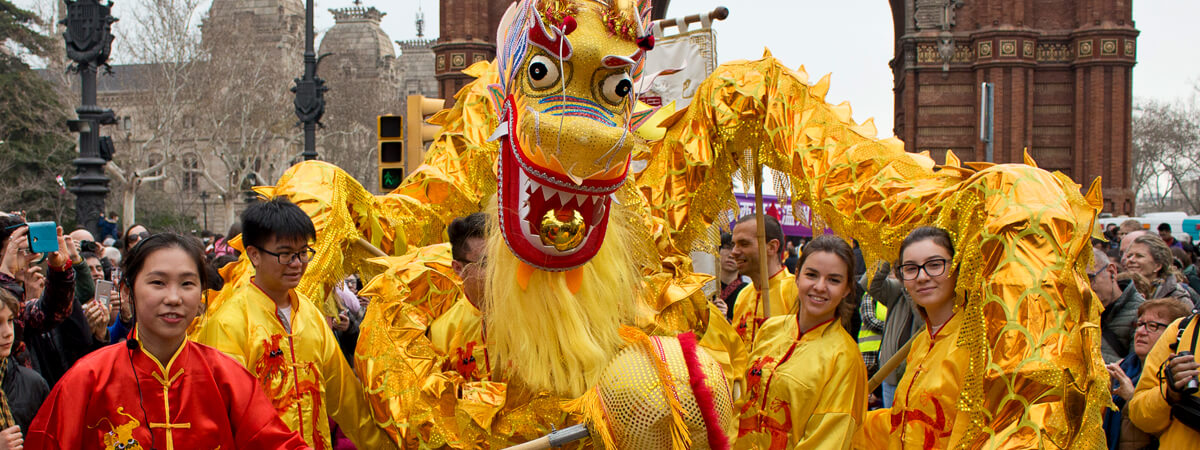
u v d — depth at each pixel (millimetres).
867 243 4207
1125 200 32188
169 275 3033
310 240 3959
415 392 3750
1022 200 3465
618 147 3271
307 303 3971
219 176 66625
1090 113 32500
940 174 4031
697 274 4250
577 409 3428
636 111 4695
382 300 3939
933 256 3779
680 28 5945
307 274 4105
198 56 40812
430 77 90688
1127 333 5844
